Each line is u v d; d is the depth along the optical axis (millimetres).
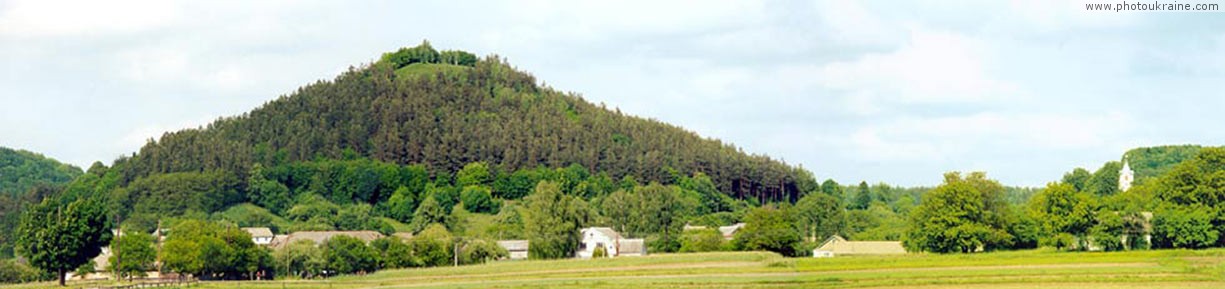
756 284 152250
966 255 190250
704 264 186875
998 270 158500
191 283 187000
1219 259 169000
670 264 188750
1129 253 182750
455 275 189375
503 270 192125
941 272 158375
